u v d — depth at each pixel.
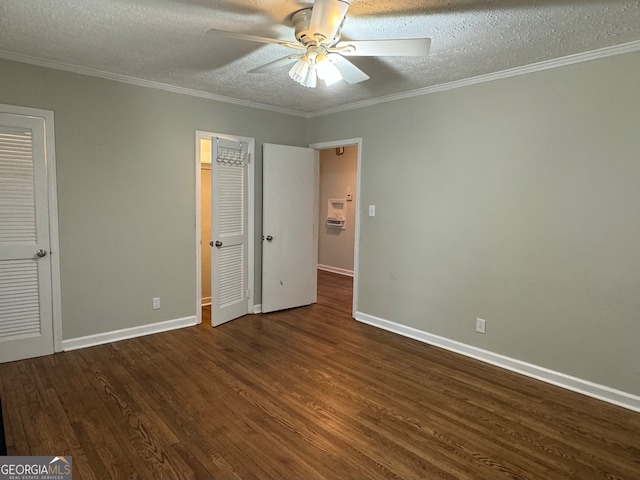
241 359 3.39
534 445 2.28
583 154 2.81
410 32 2.44
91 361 3.27
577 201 2.86
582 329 2.88
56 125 3.27
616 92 2.65
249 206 4.56
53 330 3.40
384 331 4.17
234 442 2.25
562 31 2.41
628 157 2.62
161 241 3.93
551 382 3.04
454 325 3.64
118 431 2.32
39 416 2.46
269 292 4.71
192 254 4.16
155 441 2.24
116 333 3.73
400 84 3.57
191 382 2.95
